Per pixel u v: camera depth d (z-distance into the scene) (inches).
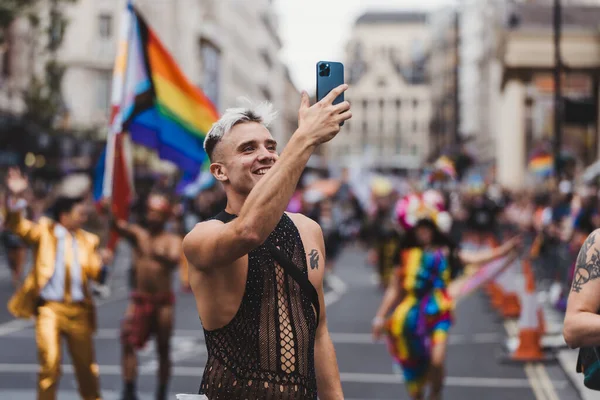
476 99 3865.7
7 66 1473.9
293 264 137.0
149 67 392.2
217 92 2999.5
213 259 129.1
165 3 2449.6
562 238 616.7
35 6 1139.3
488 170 2613.2
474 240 890.7
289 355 134.5
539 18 2443.4
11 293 770.8
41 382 284.5
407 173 3796.8
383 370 435.5
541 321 512.4
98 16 2175.2
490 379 412.5
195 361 453.4
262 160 137.3
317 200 1013.8
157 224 345.1
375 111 6968.5
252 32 4141.2
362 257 1439.5
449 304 307.3
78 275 296.8
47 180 1485.0
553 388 390.0
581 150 1749.5
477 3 3944.4
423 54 7234.3
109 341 515.8
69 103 2033.7
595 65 2245.3
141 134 406.6
